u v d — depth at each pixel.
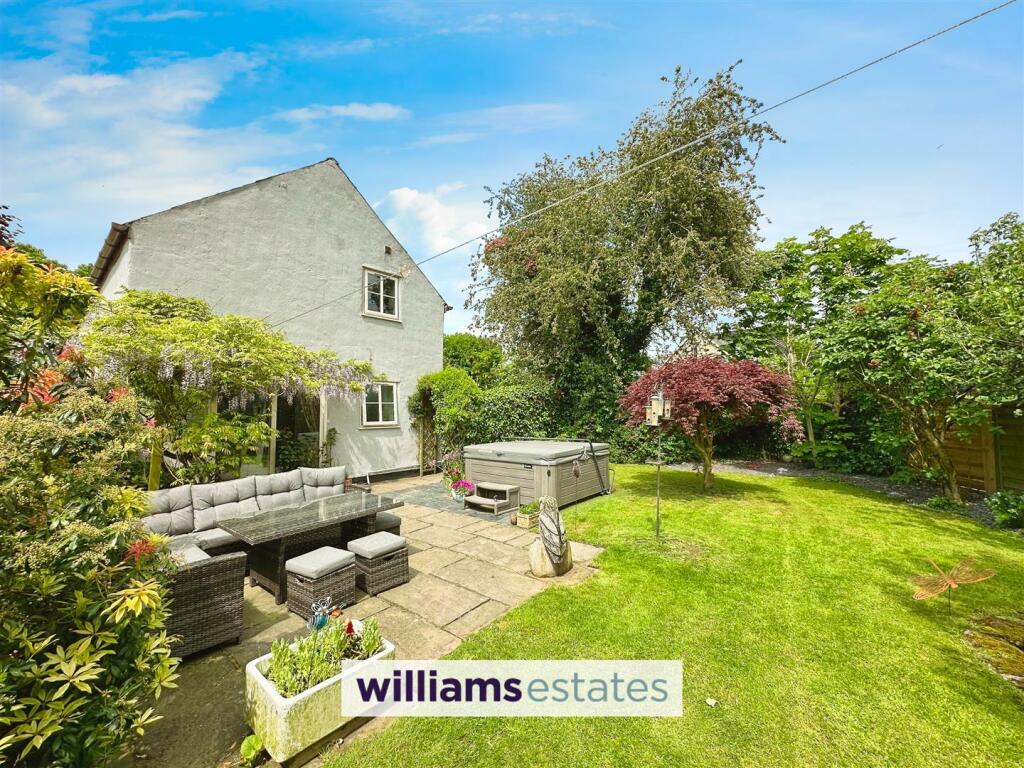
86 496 2.11
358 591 4.27
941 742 2.39
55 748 1.69
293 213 9.16
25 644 1.73
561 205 11.68
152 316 6.50
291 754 2.22
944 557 5.03
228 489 5.21
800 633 3.48
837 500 7.71
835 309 10.35
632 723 2.55
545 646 3.31
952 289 7.68
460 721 2.59
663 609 3.85
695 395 7.24
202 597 3.21
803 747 2.37
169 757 2.31
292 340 9.12
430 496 8.54
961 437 7.45
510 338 13.09
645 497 8.02
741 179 11.18
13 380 2.33
